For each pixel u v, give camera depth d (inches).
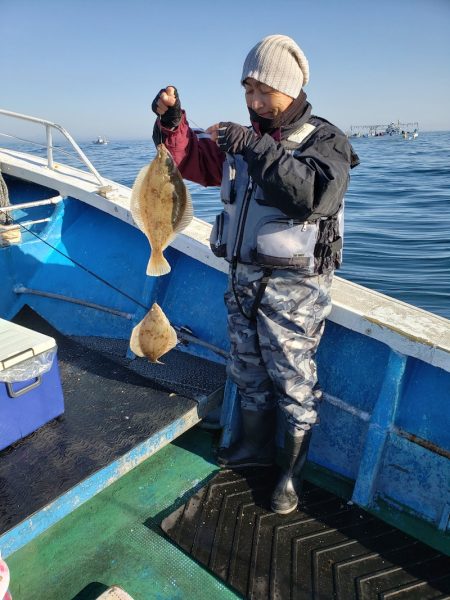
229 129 79.3
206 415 119.5
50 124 159.5
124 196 155.3
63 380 122.0
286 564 88.4
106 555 90.0
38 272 161.6
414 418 98.7
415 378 100.3
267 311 93.0
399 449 99.4
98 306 150.6
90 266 158.1
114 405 112.0
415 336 93.2
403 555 90.6
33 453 96.0
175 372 126.5
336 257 92.2
